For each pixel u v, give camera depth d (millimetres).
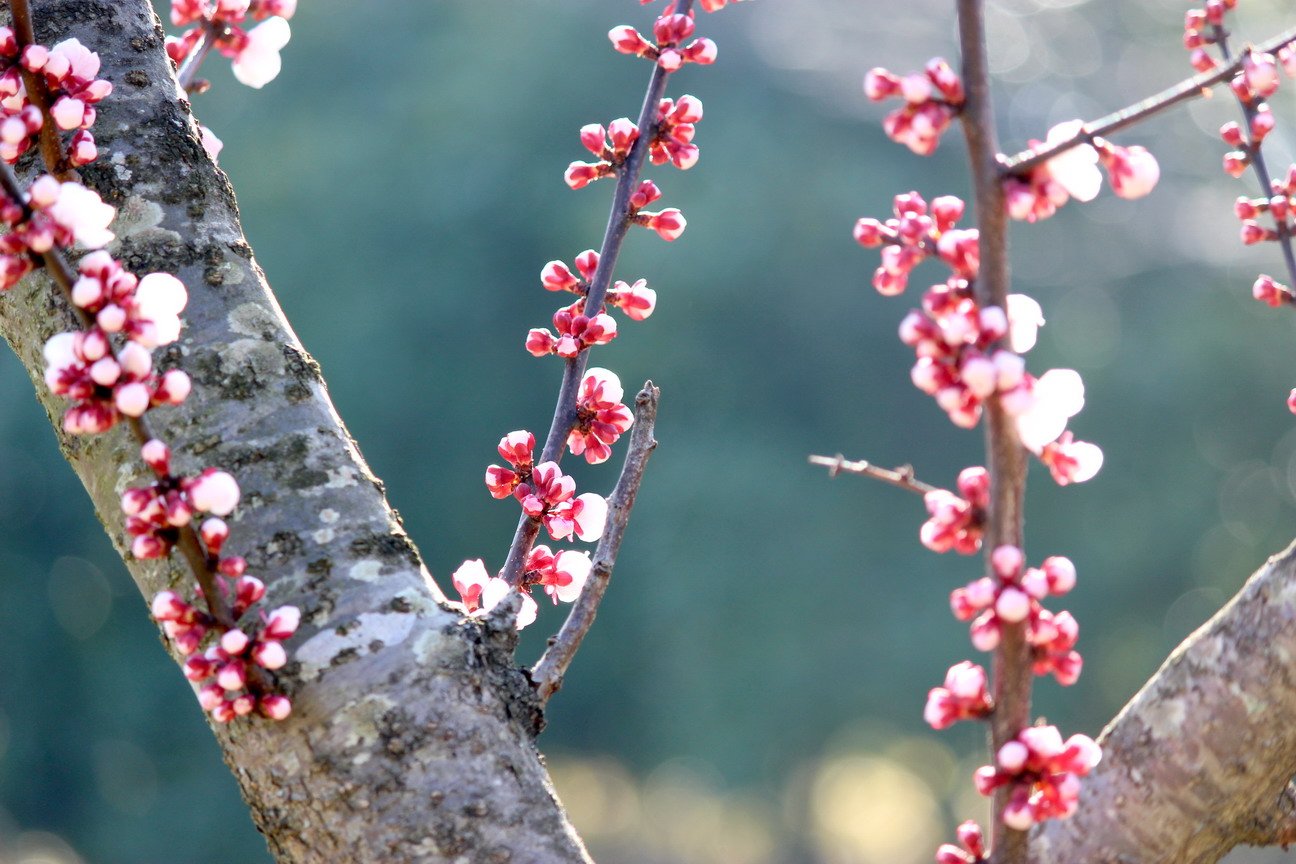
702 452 17109
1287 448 16734
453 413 17281
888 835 24953
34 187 1499
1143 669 16844
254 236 16906
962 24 1354
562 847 1744
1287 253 2209
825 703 16609
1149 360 16734
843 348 17469
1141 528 16750
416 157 17219
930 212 1523
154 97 2104
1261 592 1877
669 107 2268
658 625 16703
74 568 16766
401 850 1699
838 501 17422
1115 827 1850
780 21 19062
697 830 22406
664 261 16609
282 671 1753
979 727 17984
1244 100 2227
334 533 1843
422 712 1753
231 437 1877
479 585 2180
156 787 16750
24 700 16594
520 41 17828
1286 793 1872
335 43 17922
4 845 16828
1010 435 1348
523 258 17406
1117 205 17594
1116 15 19719
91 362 1516
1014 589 1356
